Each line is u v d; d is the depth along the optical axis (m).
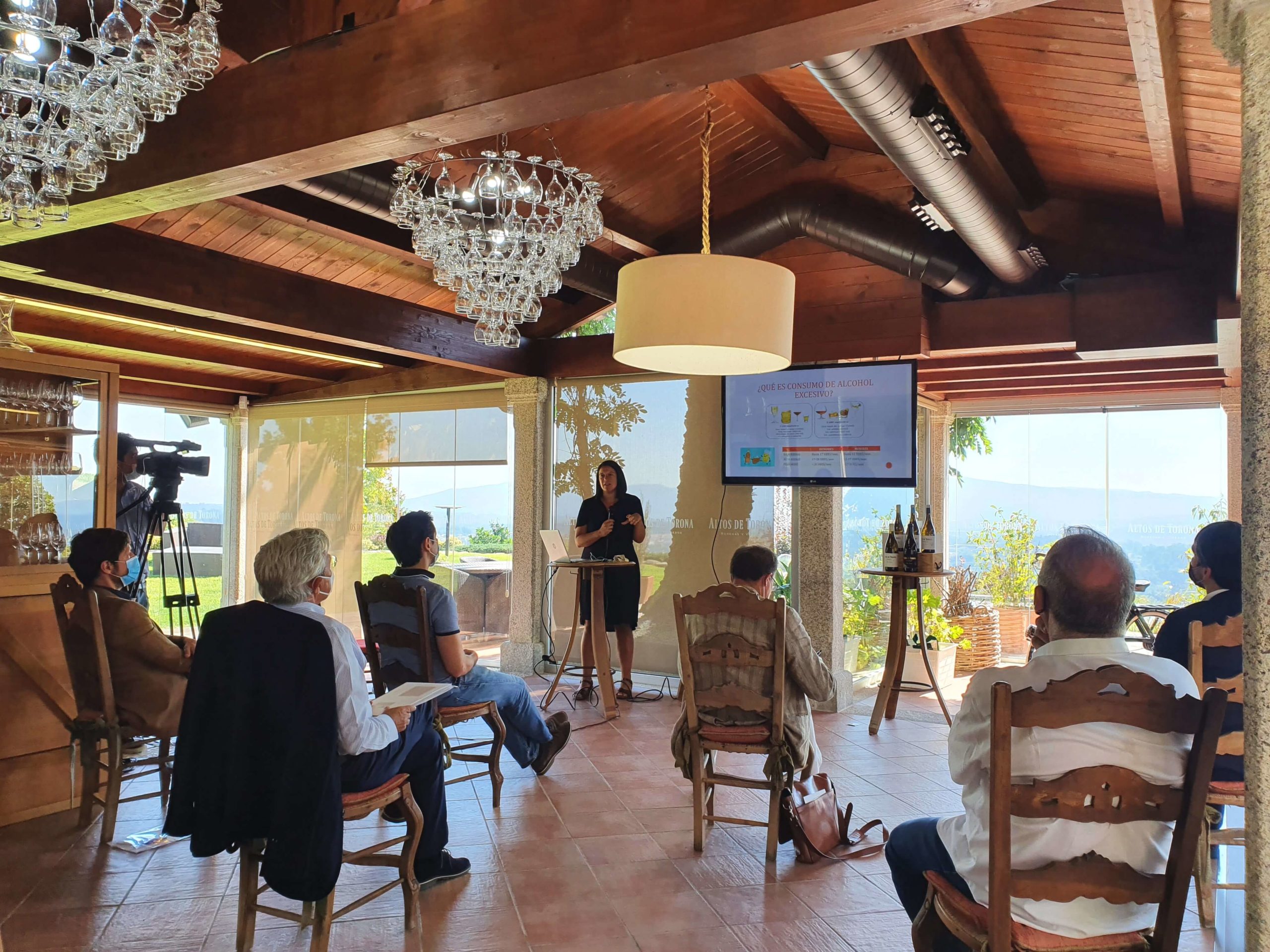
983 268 5.35
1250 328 1.29
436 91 2.33
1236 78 2.79
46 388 3.88
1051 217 5.07
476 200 4.07
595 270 5.77
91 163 2.66
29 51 2.29
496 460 7.70
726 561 6.28
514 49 2.21
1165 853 1.75
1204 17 2.46
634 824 3.58
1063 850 1.71
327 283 5.49
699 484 6.42
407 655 3.56
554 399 7.19
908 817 3.69
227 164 2.73
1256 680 1.27
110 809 3.36
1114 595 1.77
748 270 2.60
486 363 6.68
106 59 2.39
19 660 3.63
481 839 3.41
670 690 6.25
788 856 3.25
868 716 5.58
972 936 1.81
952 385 8.24
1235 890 2.31
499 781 3.78
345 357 7.05
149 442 5.91
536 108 2.29
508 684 3.92
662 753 4.64
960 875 1.91
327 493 8.77
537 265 4.28
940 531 8.97
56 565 3.83
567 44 2.14
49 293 4.96
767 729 3.21
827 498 5.80
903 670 5.81
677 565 6.48
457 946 2.57
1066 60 3.22
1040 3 1.76
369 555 8.47
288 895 2.29
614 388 6.87
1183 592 8.86
